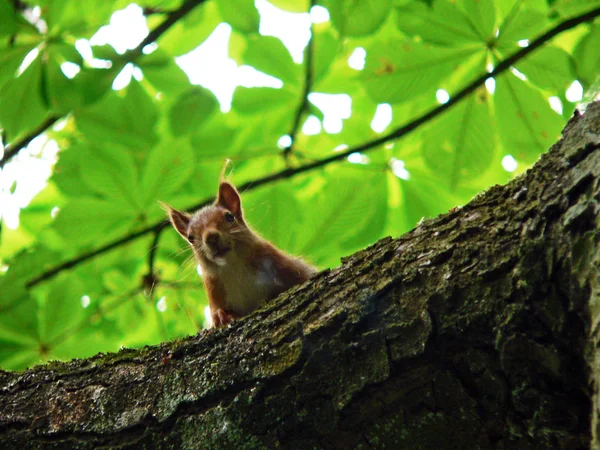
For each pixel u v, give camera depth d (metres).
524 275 3.54
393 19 9.45
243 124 9.86
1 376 5.04
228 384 4.30
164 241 9.80
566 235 3.46
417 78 7.83
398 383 3.81
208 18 10.03
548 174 3.75
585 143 3.61
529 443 3.69
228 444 4.17
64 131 11.39
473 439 3.79
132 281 10.19
